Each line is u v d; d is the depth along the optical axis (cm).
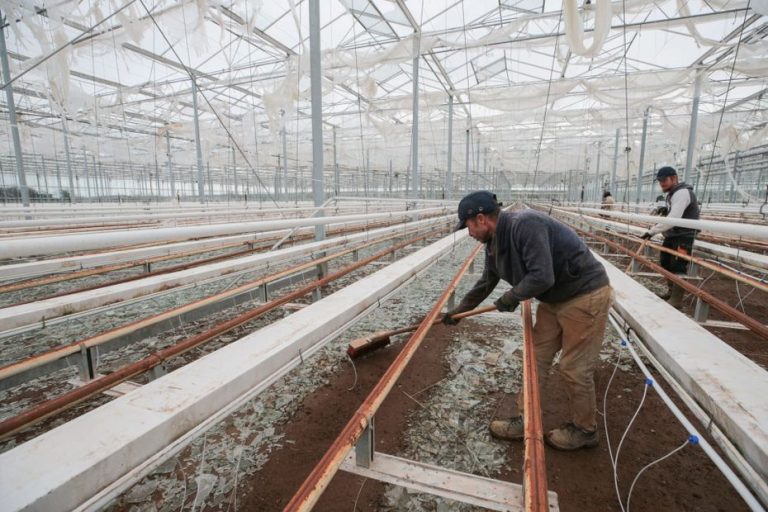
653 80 1151
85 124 1455
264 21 893
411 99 1470
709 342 205
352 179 2525
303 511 103
